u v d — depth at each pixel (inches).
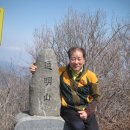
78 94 76.1
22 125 74.5
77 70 75.4
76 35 155.5
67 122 76.4
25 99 114.5
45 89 77.3
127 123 124.7
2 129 97.7
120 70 138.6
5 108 102.8
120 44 144.4
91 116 76.2
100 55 137.6
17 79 116.3
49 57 77.7
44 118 75.6
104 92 127.6
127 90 133.3
